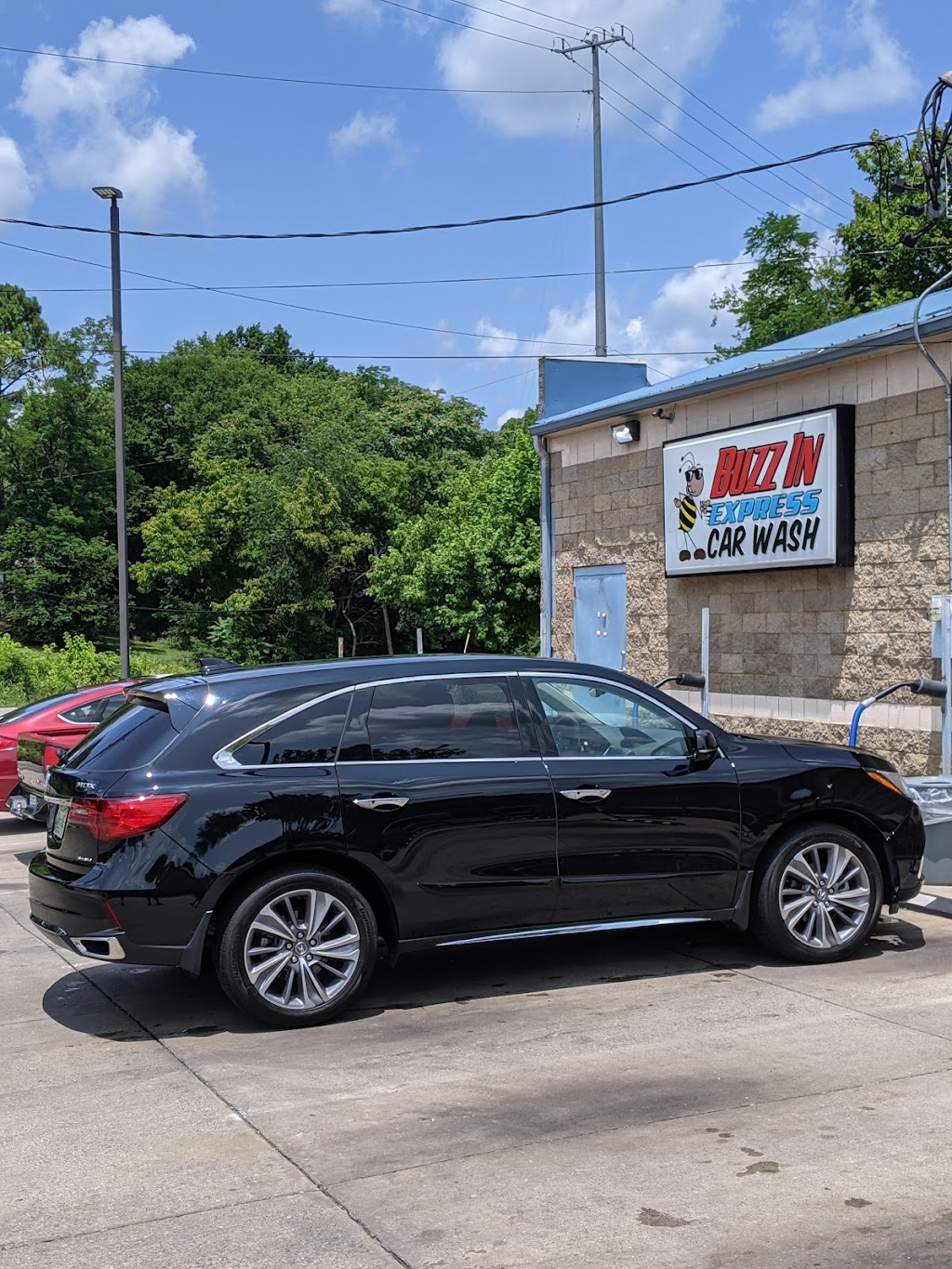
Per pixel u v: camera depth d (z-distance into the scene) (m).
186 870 5.62
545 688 6.50
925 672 11.14
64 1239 3.72
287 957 5.81
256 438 62.12
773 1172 4.04
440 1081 5.04
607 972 6.70
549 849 6.22
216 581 54.91
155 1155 4.35
